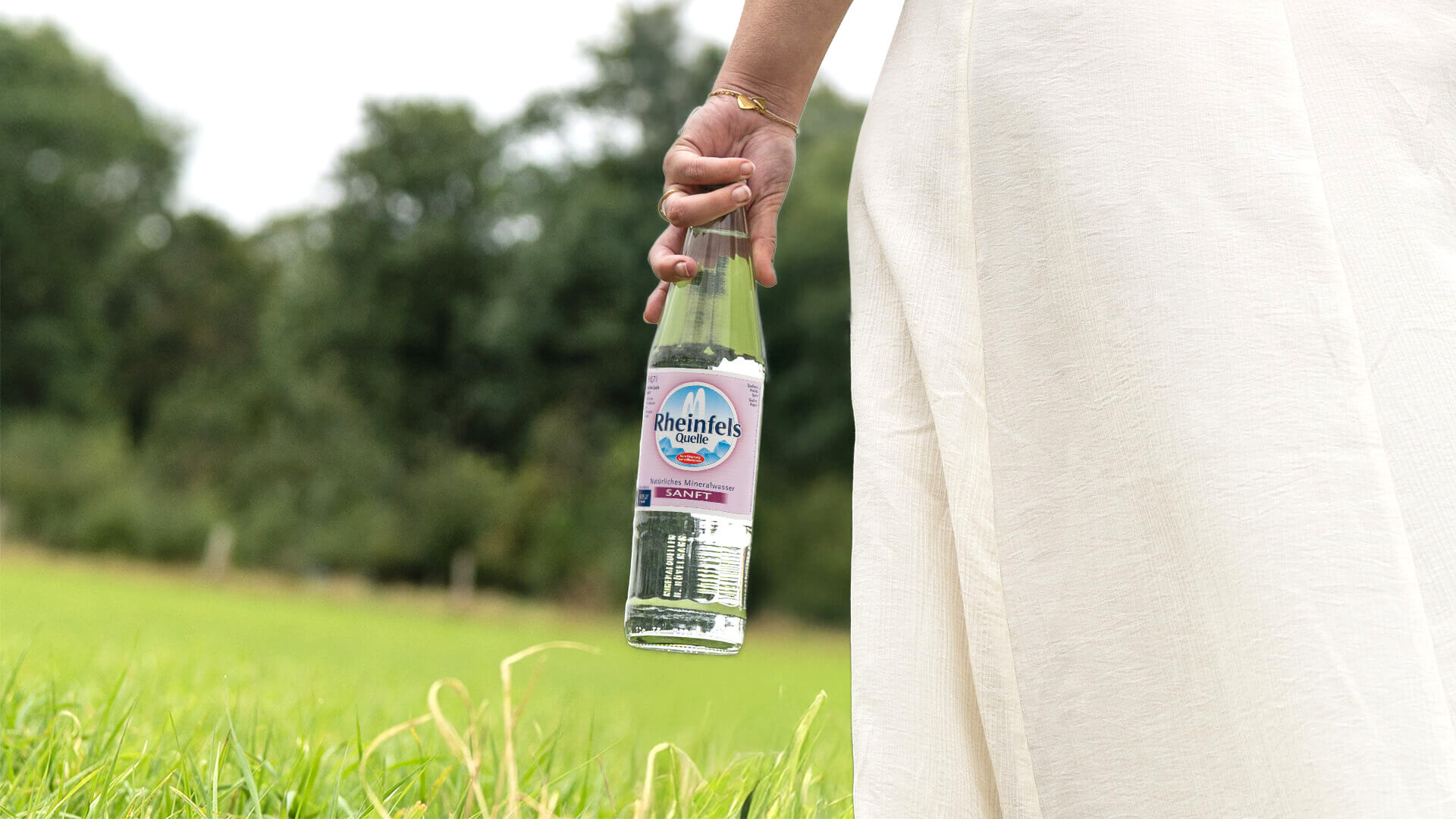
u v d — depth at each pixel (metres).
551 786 1.83
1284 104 1.11
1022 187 1.18
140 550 36.09
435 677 8.13
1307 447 0.99
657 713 5.62
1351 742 0.91
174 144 58.16
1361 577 0.95
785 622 38.59
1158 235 1.08
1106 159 1.13
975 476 1.21
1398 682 0.92
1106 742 1.06
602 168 47.62
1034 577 1.12
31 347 51.56
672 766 1.84
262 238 64.06
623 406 47.22
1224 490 1.00
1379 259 1.07
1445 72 1.13
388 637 16.48
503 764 1.54
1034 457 1.14
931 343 1.24
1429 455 1.01
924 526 1.25
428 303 50.19
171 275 57.25
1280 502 0.98
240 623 15.59
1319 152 1.12
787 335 43.00
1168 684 1.03
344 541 38.97
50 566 32.00
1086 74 1.16
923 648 1.22
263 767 1.84
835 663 20.36
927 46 1.35
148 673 3.65
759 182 1.65
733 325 1.82
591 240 45.97
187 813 1.57
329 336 49.78
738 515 1.54
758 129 1.65
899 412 1.28
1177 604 1.03
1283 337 1.02
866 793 1.19
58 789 1.63
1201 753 1.00
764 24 1.61
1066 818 1.08
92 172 53.25
